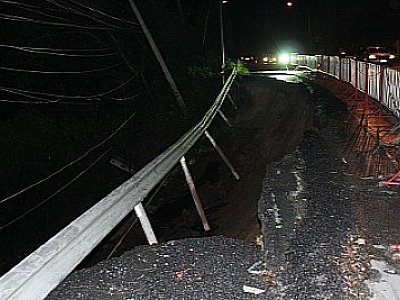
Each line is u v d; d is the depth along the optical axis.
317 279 4.80
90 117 23.09
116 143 21.75
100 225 5.58
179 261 5.28
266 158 18.05
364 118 16.95
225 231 11.72
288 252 5.51
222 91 26.08
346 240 5.89
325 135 14.43
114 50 26.25
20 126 17.88
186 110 27.17
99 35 25.08
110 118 24.12
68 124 20.92
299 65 61.41
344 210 7.15
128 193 6.75
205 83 36.03
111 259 5.39
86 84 23.95
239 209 13.22
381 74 18.81
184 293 4.52
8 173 15.95
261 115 27.00
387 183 8.63
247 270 5.03
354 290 4.57
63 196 17.12
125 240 12.09
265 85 41.09
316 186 8.60
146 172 7.96
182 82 32.31
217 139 22.14
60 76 22.17
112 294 4.51
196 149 20.41
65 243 4.77
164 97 28.69
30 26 20.28
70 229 5.07
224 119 24.84
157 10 35.78
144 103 27.36
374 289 4.59
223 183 16.12
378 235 6.06
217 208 13.87
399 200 7.61
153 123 25.23
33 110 19.56
